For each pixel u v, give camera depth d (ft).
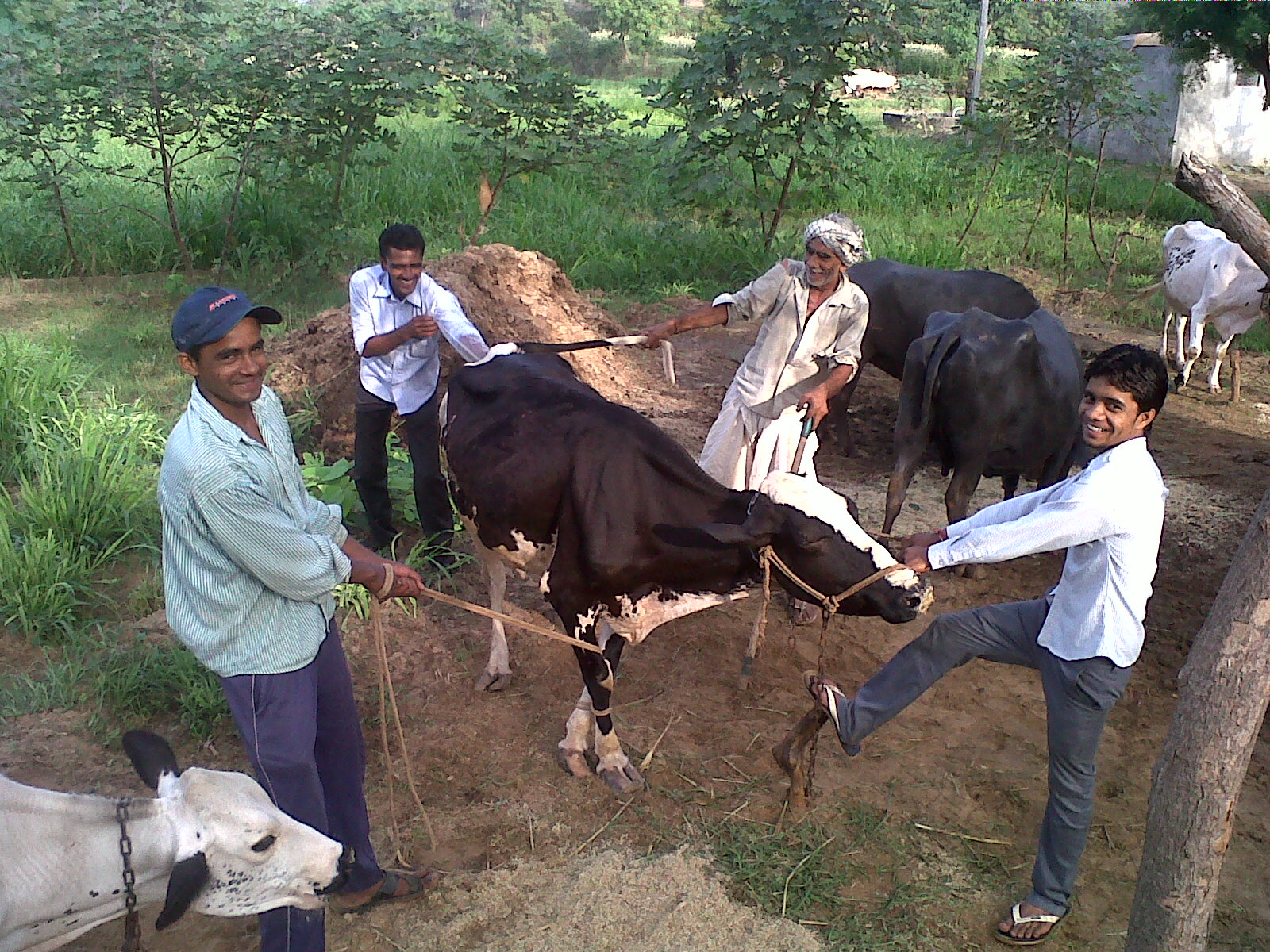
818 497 11.69
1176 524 22.00
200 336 8.73
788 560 11.75
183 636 9.52
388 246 16.47
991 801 13.69
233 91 35.35
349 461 21.17
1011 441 17.93
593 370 27.68
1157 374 10.23
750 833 12.92
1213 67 70.23
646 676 16.15
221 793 8.81
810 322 14.90
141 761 8.94
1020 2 119.34
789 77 36.91
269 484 9.43
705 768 14.11
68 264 36.73
